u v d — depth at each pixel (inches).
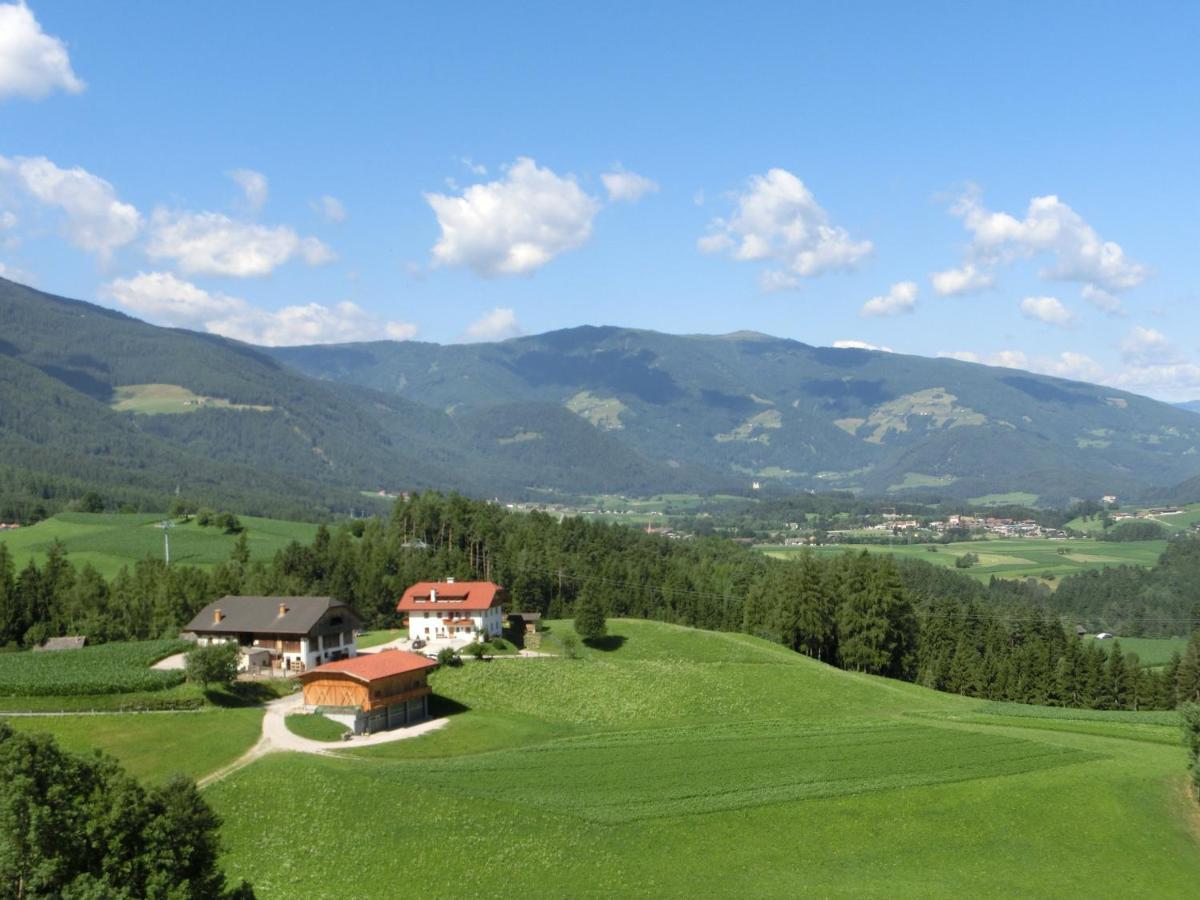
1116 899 2768.2
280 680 4633.4
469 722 4325.8
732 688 5300.2
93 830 2037.4
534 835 3070.9
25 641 5900.6
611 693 5032.0
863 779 3597.4
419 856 2925.7
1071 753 3934.5
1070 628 7293.3
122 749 3649.1
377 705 4192.9
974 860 3002.0
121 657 4859.7
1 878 1921.8
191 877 2161.7
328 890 2731.3
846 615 6747.1
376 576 7209.6
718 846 3043.8
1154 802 3408.0
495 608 6087.6
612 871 2864.2
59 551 6801.2
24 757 2026.3
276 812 3154.5
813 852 3029.0
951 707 5255.9
